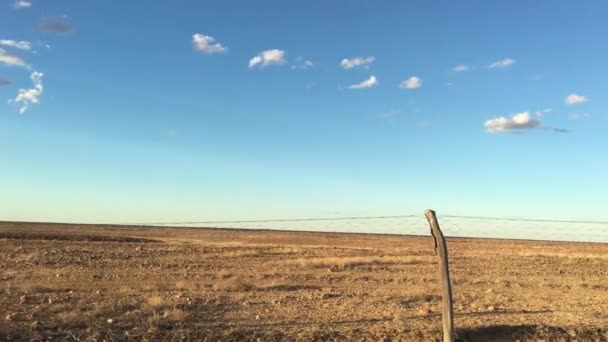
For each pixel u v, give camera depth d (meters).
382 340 12.96
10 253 31.22
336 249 43.78
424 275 25.92
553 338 13.62
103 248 36.41
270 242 62.44
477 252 43.78
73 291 18.61
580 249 64.56
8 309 14.85
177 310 14.84
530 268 30.23
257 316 15.23
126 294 18.14
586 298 19.67
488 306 17.30
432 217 12.22
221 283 21.38
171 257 32.00
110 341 12.28
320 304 17.25
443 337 12.93
